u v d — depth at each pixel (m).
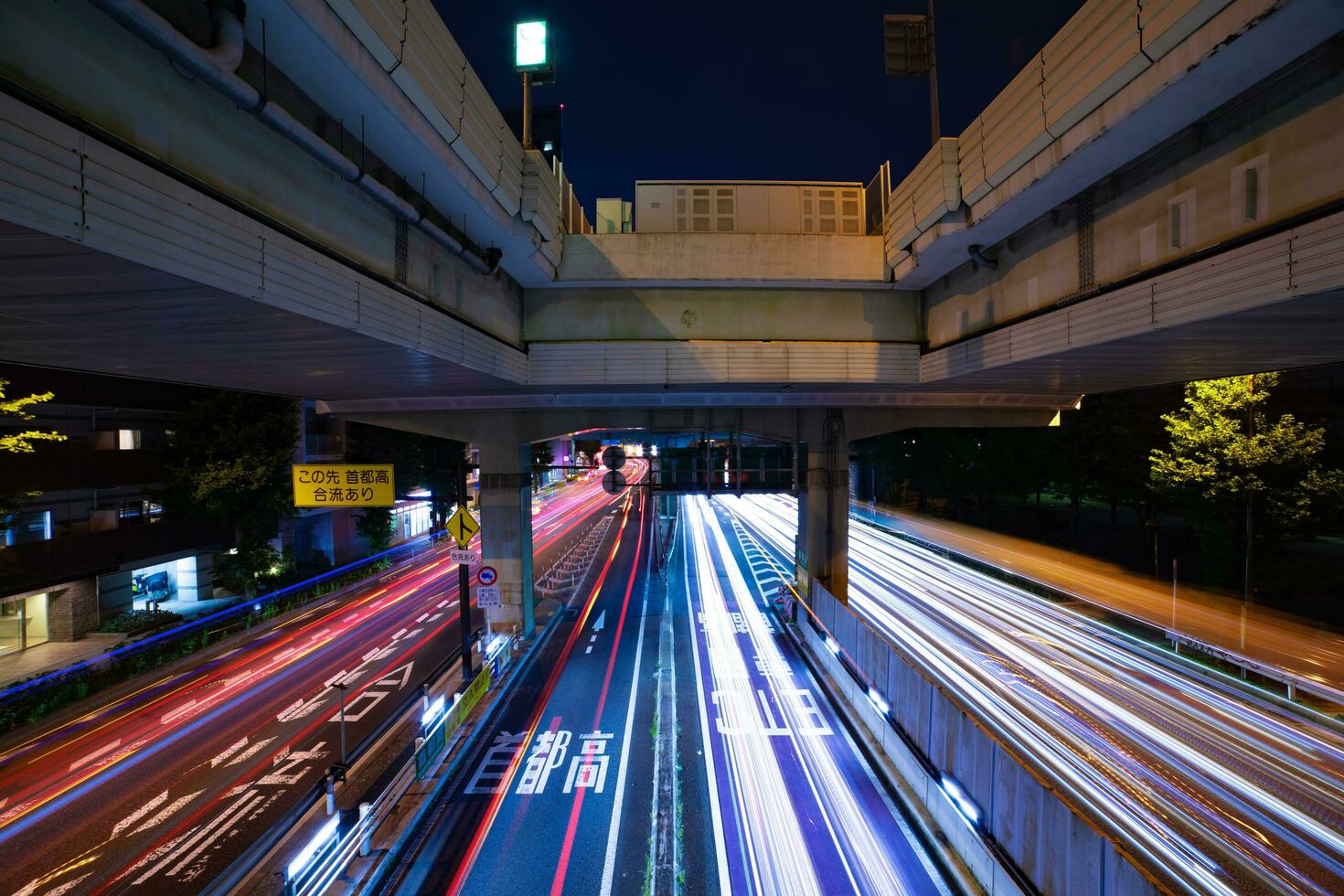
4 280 5.30
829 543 21.31
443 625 23.14
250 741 13.98
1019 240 11.63
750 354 15.45
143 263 4.82
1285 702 14.74
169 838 10.41
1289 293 6.51
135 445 25.73
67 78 4.36
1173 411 24.73
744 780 11.35
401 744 13.47
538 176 11.88
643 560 36.72
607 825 10.09
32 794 11.94
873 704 12.95
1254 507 19.17
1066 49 8.12
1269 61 6.25
